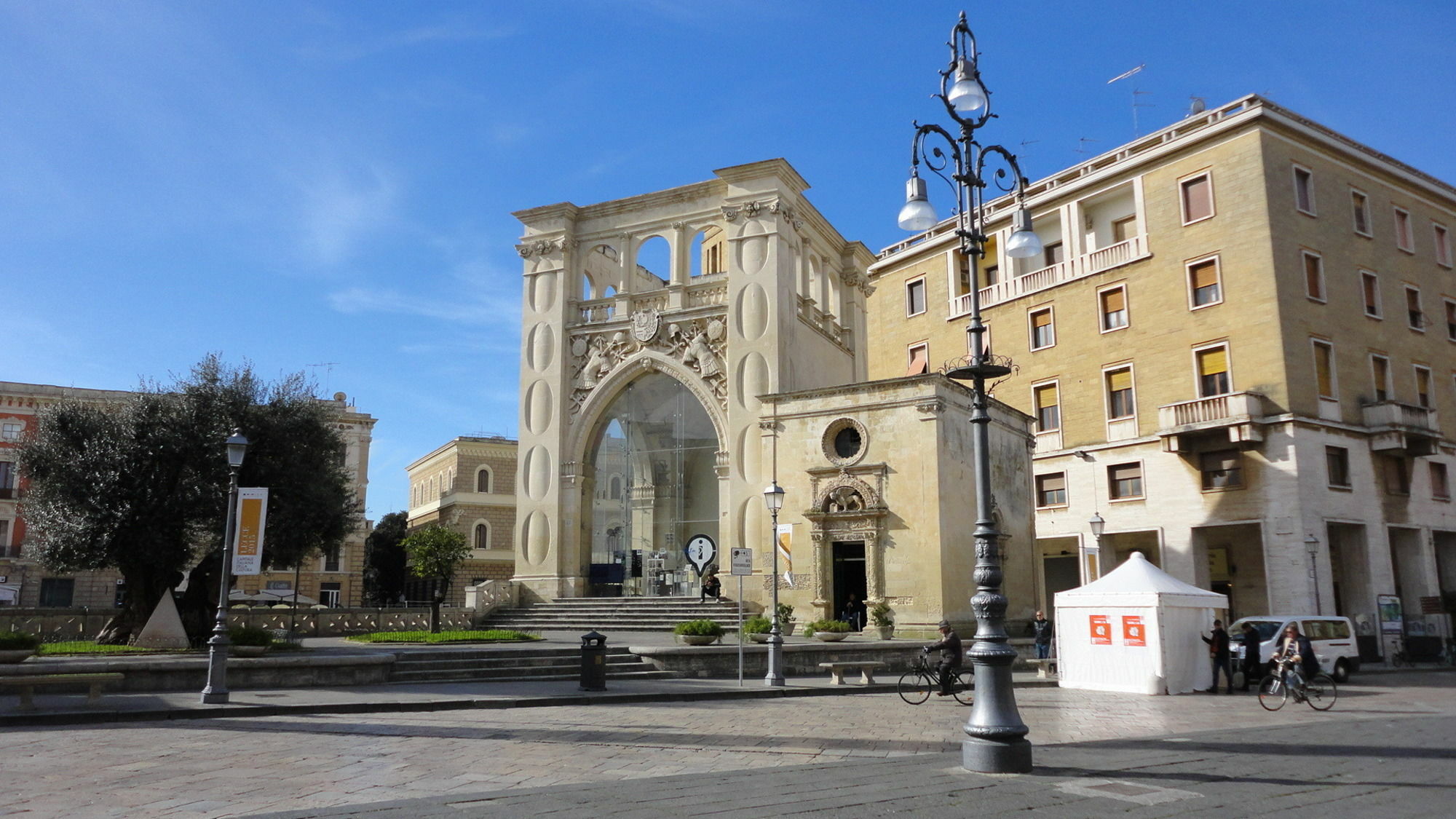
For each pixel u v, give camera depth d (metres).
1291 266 35.41
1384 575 34.88
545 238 40.91
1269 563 33.75
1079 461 40.28
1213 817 8.05
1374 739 13.46
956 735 14.09
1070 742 13.44
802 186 39.41
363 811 8.27
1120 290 39.94
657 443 38.59
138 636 24.92
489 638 29.56
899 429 31.05
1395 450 35.75
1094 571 39.31
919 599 29.78
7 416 52.75
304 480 27.23
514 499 69.50
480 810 8.30
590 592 38.59
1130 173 39.94
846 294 45.53
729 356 36.66
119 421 26.38
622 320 39.34
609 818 7.93
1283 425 33.91
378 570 73.25
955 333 46.06
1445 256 41.38
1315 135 37.12
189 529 26.67
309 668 19.53
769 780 9.76
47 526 25.42
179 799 9.14
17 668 16.94
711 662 23.50
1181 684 21.92
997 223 45.34
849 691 21.23
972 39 12.20
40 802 8.99
